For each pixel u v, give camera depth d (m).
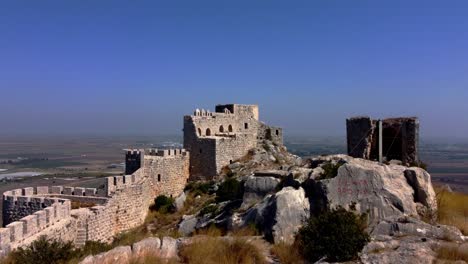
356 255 18.47
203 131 68.94
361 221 20.75
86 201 46.22
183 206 55.59
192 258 18.72
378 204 24.38
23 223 29.80
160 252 19.48
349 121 34.19
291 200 24.16
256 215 25.11
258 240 22.45
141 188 52.03
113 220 45.31
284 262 19.30
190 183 64.88
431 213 24.47
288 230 23.05
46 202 39.81
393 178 25.88
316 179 26.00
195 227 32.59
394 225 21.08
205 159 65.94
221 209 33.25
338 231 18.91
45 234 31.05
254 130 78.88
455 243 18.16
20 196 41.00
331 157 30.12
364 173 25.19
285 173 30.45
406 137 32.09
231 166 66.69
